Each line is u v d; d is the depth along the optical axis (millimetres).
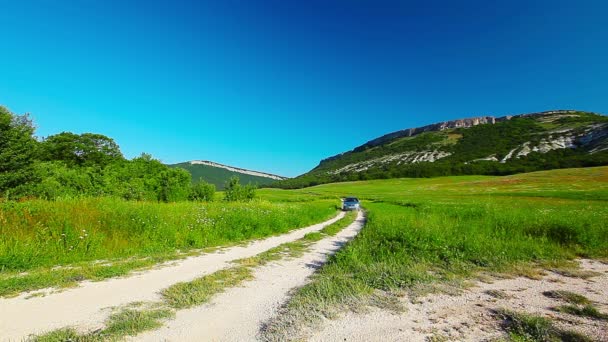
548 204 36375
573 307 5535
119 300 5848
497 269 8195
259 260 9438
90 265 8312
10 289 6152
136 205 14828
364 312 5371
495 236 11688
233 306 5691
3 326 4641
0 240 8594
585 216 15047
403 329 4715
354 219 25359
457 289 6645
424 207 28641
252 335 4516
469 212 19141
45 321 4852
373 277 7262
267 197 61219
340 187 117562
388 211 29500
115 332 4453
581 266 8648
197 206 17578
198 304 5750
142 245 10617
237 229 14000
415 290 6551
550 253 9852
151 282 7027
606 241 11109
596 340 4309
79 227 10227
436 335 4508
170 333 4523
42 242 9094
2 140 26781
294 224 19156
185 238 11852
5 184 25297
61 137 47031
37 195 24859
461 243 10125
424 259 8867
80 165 46188
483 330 4684
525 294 6367
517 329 4672
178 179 32781
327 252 11055
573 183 71500
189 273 7871
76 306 5496
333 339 4371
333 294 6180
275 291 6609
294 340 4324
